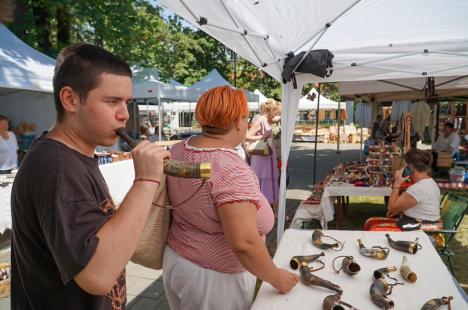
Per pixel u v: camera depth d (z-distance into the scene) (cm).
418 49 354
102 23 815
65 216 84
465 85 580
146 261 169
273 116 504
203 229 152
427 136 1778
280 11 266
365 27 356
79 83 91
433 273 172
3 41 587
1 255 422
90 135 96
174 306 169
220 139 157
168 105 1956
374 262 185
